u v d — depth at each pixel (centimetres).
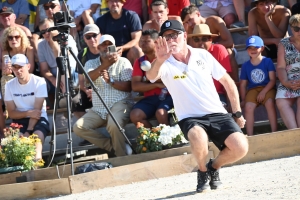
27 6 3722
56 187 2283
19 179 2470
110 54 2814
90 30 3003
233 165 2416
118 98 2873
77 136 3020
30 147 2567
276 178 1858
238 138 1708
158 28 3159
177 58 1773
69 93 2461
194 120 1753
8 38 3155
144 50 2839
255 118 2983
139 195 1898
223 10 3478
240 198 1524
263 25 3191
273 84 2812
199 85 1762
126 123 2870
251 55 2836
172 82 1767
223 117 1761
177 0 3422
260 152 2455
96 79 2878
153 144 2572
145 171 2352
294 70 2752
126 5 3559
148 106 2825
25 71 2878
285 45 2775
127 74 2905
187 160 2395
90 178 2288
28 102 2903
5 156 2533
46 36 3161
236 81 2969
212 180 1789
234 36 3378
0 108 3008
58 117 3064
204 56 1792
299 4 3042
